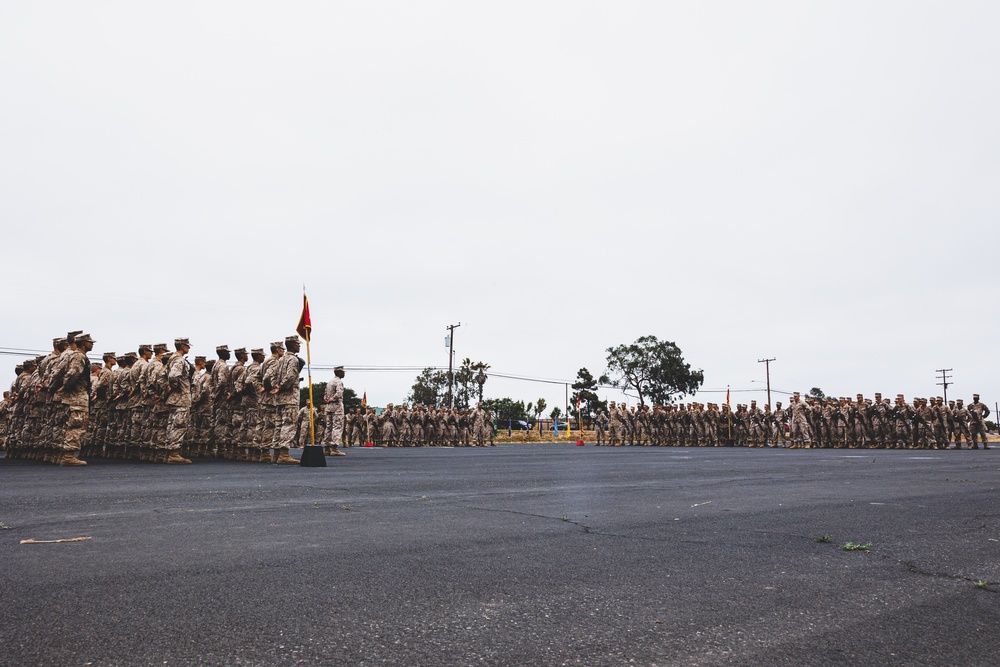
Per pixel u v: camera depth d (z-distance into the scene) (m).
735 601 3.30
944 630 2.90
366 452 21.52
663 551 4.49
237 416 15.46
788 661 2.51
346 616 2.98
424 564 4.02
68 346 13.34
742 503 7.13
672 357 86.56
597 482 9.57
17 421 15.68
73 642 2.59
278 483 8.95
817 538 5.02
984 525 5.70
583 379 90.88
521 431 68.88
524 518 5.91
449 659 2.49
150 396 13.96
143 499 6.97
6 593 3.26
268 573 3.74
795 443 32.19
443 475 10.65
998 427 91.19
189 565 3.92
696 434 36.50
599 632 2.81
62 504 6.48
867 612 3.15
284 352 14.98
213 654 2.49
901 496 7.89
